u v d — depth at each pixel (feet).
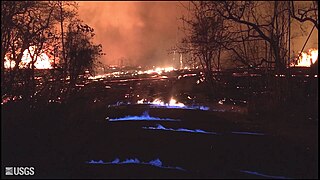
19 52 57.62
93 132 51.24
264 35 58.85
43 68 62.44
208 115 56.59
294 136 45.62
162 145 46.57
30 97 57.72
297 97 58.34
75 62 63.16
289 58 61.67
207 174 38.68
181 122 53.52
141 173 39.78
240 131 48.60
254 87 67.56
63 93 63.00
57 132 50.72
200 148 44.98
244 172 38.86
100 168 41.55
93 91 72.49
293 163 39.55
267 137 45.91
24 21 56.13
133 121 55.16
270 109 56.65
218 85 73.36
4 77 54.44
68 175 40.11
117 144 47.37
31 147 46.70
